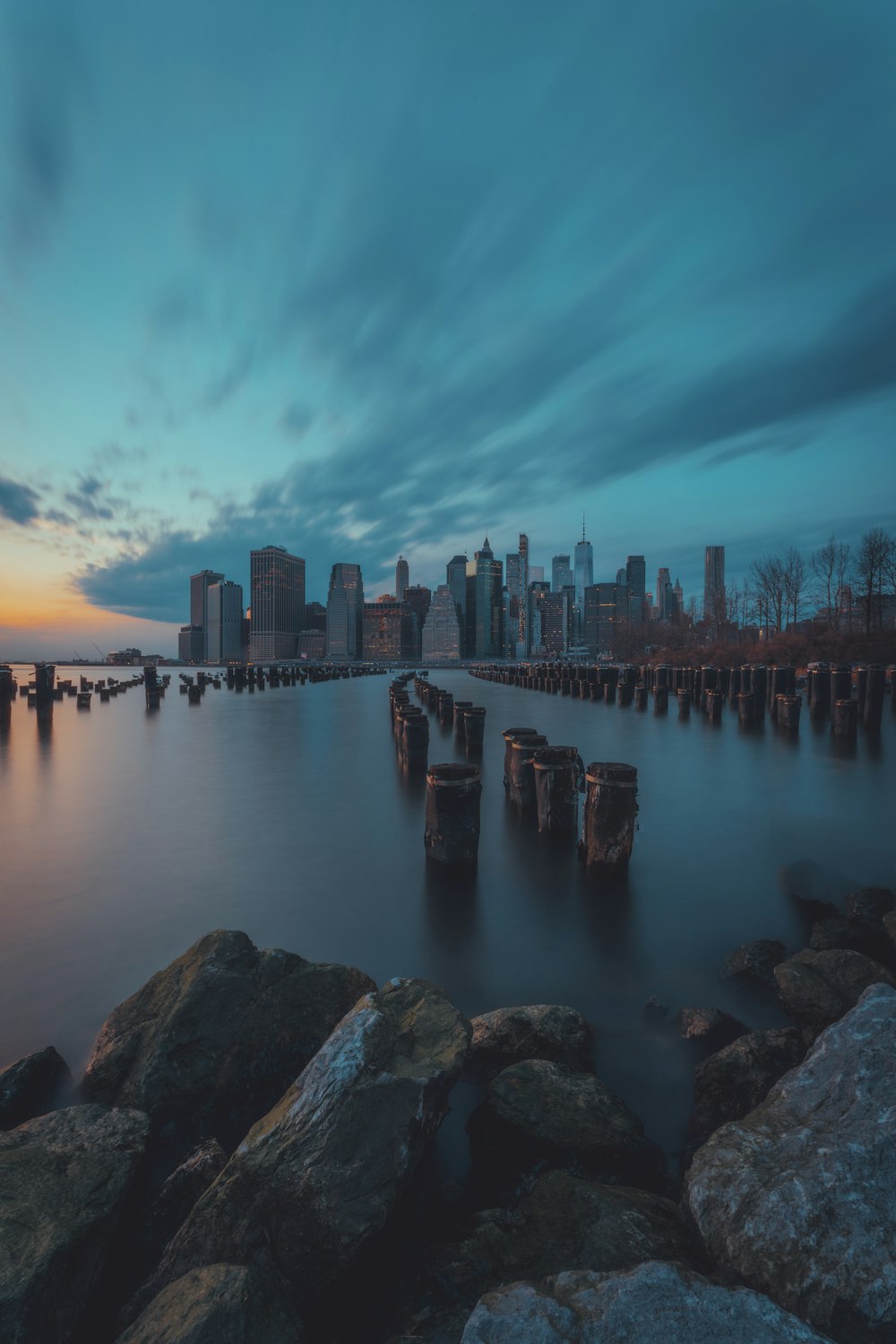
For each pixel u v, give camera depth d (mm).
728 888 8242
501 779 14961
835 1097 3068
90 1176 3090
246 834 10789
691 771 16047
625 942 6746
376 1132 2986
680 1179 3545
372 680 88375
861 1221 2414
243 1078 4160
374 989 4887
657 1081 4539
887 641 50469
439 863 8883
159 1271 2791
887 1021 3266
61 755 19812
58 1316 2465
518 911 7504
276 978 4805
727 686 41250
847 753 18859
